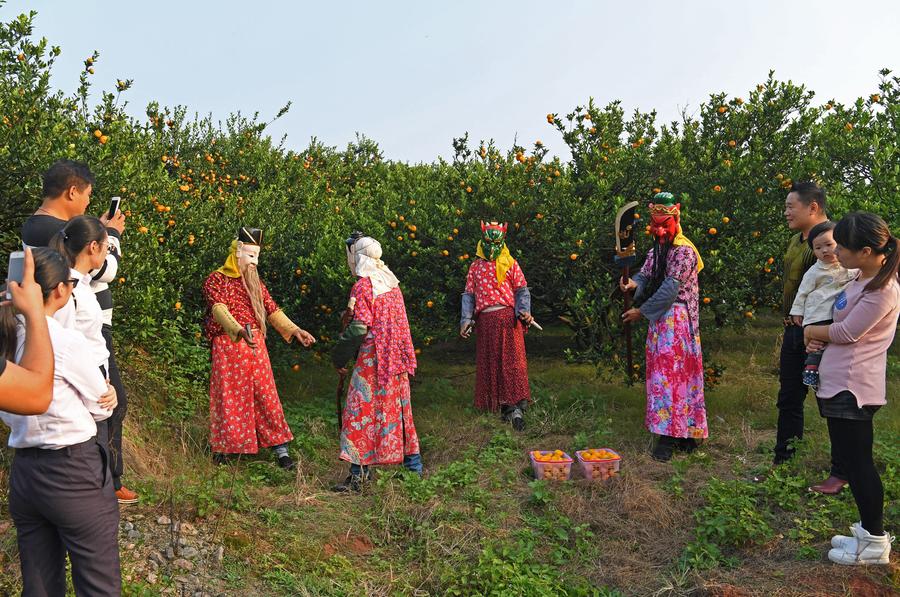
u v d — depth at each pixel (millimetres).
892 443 4652
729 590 3236
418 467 4863
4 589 2959
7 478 3602
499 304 5984
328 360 7531
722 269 6289
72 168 3375
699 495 4293
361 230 7402
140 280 5133
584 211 6652
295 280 7285
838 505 3785
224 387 4801
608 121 7480
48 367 2191
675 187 7000
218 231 6730
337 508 4246
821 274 4020
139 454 4414
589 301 6645
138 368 5363
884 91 7012
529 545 3811
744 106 7207
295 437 5367
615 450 5176
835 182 6660
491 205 6973
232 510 3895
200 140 10156
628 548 3848
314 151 11570
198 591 3158
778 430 4555
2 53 4602
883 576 3217
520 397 5961
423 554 3799
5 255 4672
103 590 2457
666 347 4895
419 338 7020
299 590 3262
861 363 3289
